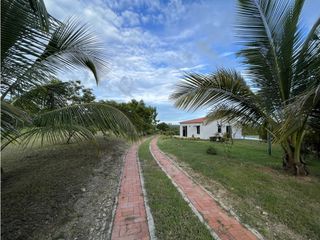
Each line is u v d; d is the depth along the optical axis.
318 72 4.52
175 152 10.80
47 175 5.38
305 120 5.03
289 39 5.07
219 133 22.52
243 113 6.28
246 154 10.48
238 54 5.71
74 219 3.35
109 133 3.59
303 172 5.67
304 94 3.90
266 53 5.46
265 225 3.08
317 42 4.62
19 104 3.81
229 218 3.29
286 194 4.22
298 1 4.81
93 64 4.14
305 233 2.87
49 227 3.08
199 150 11.91
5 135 2.46
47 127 2.97
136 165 7.60
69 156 8.34
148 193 4.46
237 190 4.50
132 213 3.55
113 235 2.89
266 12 5.18
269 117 5.73
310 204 3.75
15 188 4.36
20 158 7.91
